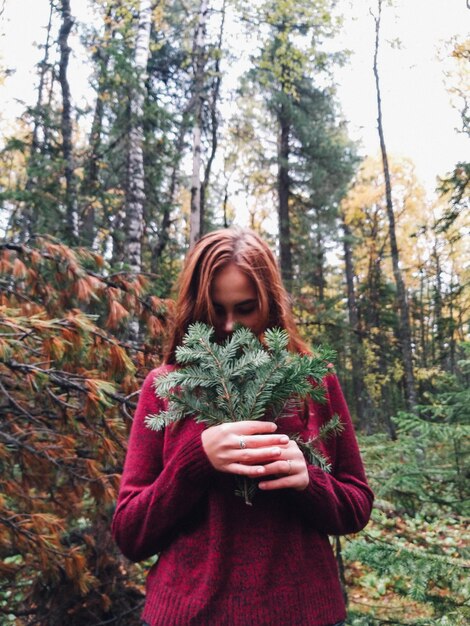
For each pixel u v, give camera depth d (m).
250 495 0.99
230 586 0.99
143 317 2.88
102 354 2.34
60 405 2.28
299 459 0.97
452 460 2.69
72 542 3.33
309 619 0.98
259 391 1.02
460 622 1.65
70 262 2.65
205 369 1.06
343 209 15.88
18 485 2.54
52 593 3.04
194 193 8.56
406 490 2.41
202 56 8.87
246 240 1.21
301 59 8.85
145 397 1.24
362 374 12.91
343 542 2.93
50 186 7.09
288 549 1.03
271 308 1.22
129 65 6.97
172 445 1.13
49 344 2.04
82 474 2.64
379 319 15.77
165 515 1.02
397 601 3.06
